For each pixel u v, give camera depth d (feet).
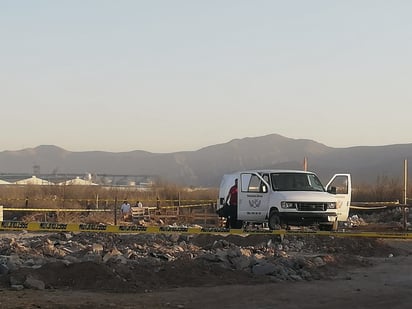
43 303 38.40
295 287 45.93
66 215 126.21
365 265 58.44
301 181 79.41
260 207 77.97
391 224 104.06
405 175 119.65
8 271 46.70
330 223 76.43
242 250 58.08
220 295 42.45
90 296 41.09
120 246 67.05
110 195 157.38
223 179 88.53
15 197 148.25
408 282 48.96
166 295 42.14
